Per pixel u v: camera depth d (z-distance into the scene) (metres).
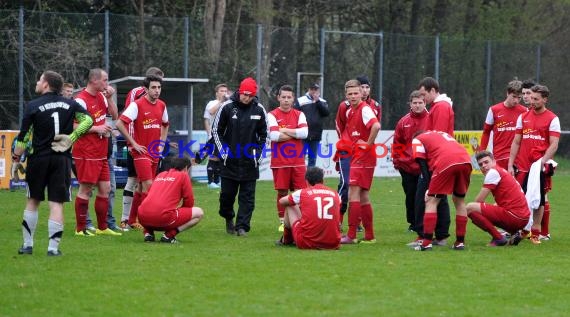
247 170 40.06
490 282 28.56
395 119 86.69
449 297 26.12
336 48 84.12
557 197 63.88
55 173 32.03
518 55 93.88
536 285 28.25
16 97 71.94
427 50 88.44
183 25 77.94
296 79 82.94
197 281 27.91
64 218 45.69
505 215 37.16
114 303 24.73
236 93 40.22
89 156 38.41
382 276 29.20
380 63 85.56
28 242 32.78
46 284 27.14
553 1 117.75
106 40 75.12
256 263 31.39
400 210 53.19
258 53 78.94
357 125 37.84
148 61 76.88
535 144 39.94
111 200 41.41
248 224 40.28
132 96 41.88
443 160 34.66
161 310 23.97
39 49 73.06
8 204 52.03
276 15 103.62
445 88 90.06
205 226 43.66
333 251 34.78
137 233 40.22
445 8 118.12
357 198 37.78
